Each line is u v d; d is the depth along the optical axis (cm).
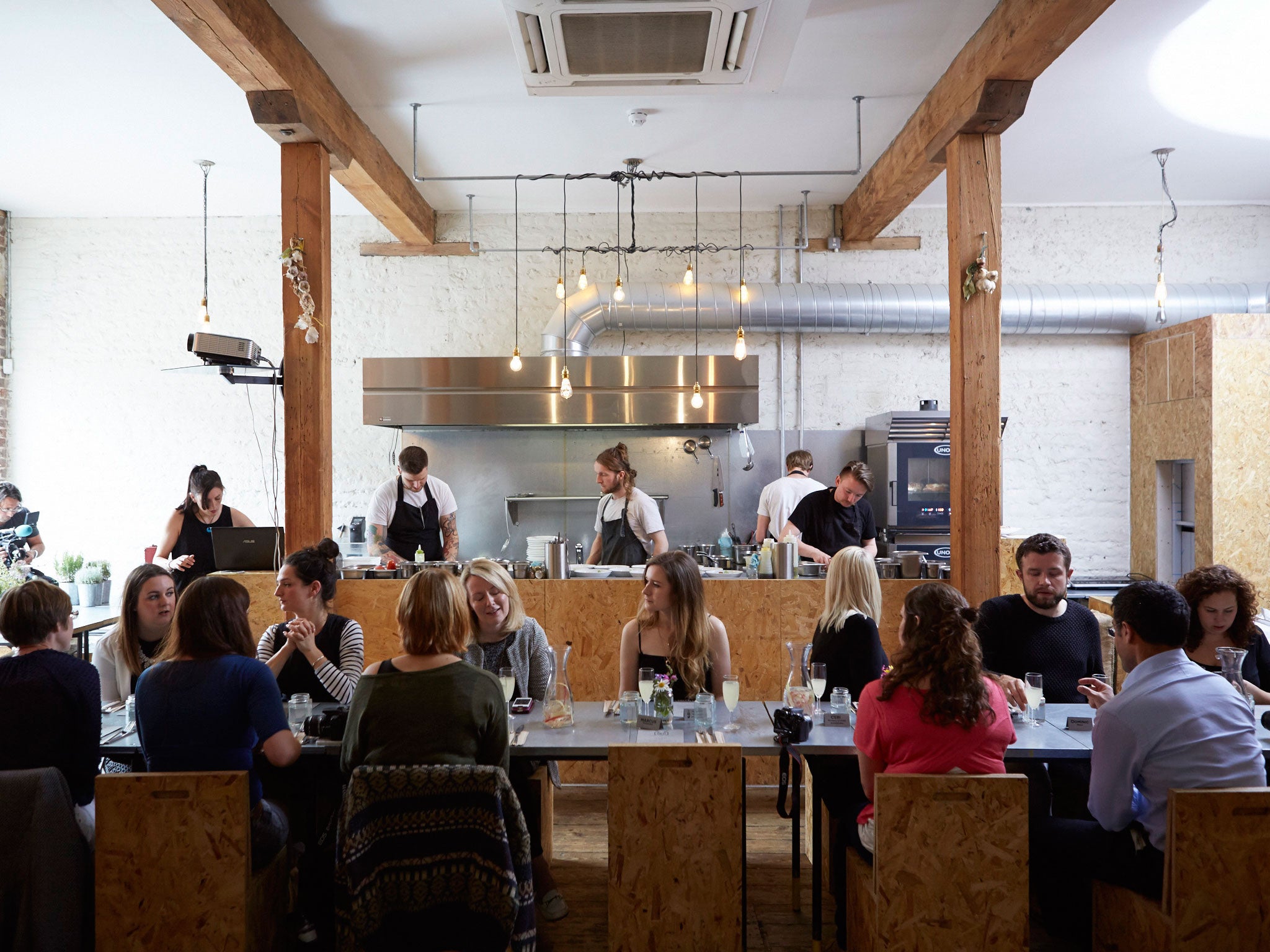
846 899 274
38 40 427
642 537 563
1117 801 247
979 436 452
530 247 728
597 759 283
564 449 712
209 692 258
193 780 242
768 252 725
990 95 416
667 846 252
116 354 723
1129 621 254
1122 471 719
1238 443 619
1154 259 712
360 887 228
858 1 396
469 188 668
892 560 504
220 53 385
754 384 640
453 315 727
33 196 678
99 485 724
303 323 454
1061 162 612
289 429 461
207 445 725
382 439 721
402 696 243
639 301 674
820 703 332
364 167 535
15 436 723
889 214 642
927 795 232
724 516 714
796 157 605
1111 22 413
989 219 453
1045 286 673
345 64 459
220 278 723
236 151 583
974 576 450
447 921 231
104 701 336
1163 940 232
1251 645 338
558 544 494
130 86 480
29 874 244
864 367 723
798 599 481
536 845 314
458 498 714
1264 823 225
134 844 242
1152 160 608
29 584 273
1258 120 534
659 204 716
